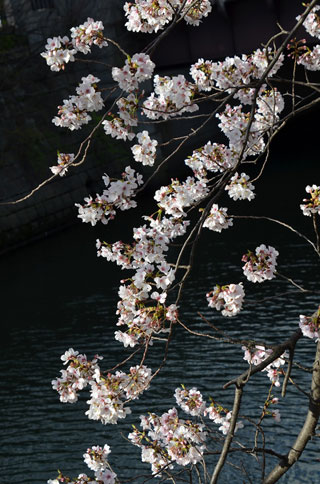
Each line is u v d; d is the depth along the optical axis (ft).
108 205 16.57
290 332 53.88
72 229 95.61
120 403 16.37
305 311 57.06
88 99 15.80
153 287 64.75
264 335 53.98
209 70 18.42
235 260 71.61
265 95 18.69
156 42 15.48
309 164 106.52
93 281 73.92
